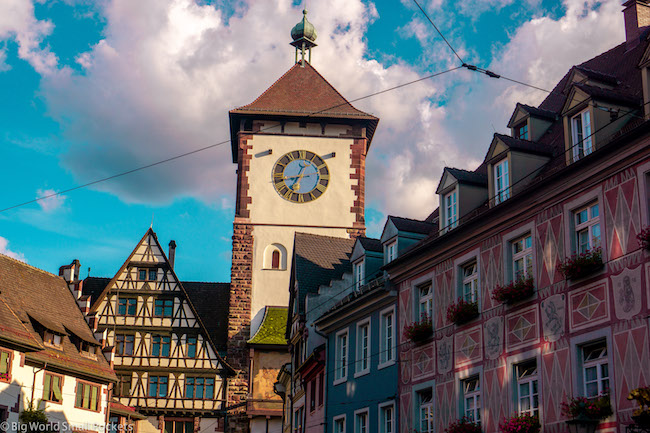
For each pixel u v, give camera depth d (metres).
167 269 55.50
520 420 19.88
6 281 42.91
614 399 17.64
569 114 20.47
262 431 52.81
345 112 56.56
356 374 29.67
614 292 18.16
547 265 20.38
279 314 54.34
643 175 17.84
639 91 20.86
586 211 19.64
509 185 22.25
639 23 24.66
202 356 54.00
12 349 37.94
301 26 60.59
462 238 23.89
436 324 24.95
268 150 56.12
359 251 33.56
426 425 25.14
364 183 56.25
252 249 54.81
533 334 20.52
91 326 47.25
